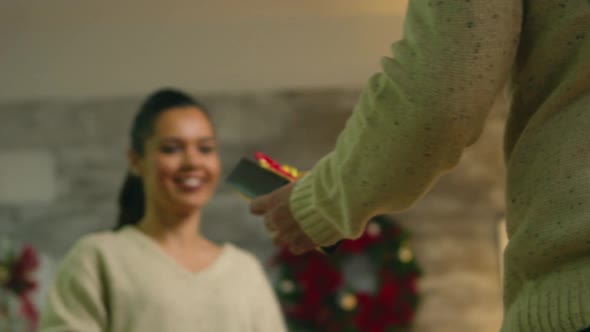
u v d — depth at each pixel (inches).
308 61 187.8
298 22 188.1
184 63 188.5
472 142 32.1
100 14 186.4
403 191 32.9
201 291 83.8
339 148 35.4
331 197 36.4
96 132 189.2
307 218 39.2
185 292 83.0
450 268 184.4
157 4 183.8
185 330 81.7
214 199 187.5
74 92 189.6
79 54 189.5
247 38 188.5
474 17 29.8
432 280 183.9
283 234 40.6
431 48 30.3
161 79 189.0
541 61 32.2
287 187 41.0
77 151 189.0
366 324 178.5
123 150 189.0
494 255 184.7
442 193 186.4
